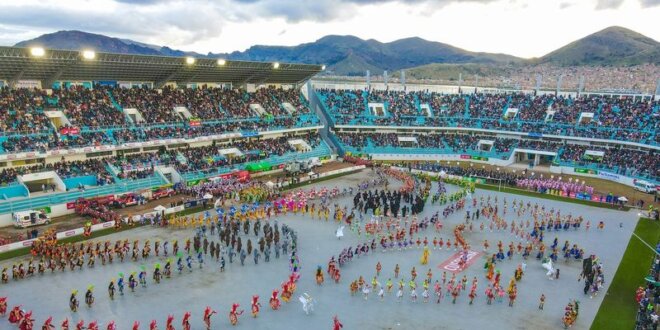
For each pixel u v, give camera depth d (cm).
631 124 10012
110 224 5991
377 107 12406
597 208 7400
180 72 9462
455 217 6775
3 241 5147
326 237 5744
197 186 7656
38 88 7906
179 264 4544
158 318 3647
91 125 7862
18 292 4075
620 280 4594
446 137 11838
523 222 6519
